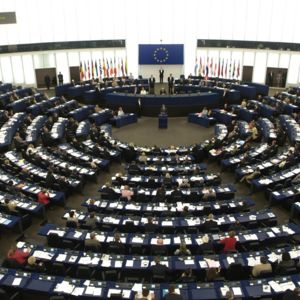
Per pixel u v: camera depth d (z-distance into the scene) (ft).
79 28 132.26
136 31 136.05
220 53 137.69
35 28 127.75
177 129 99.96
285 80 133.69
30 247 44.11
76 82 128.88
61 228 48.62
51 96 127.54
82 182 66.59
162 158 74.02
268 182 61.41
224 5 129.39
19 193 57.82
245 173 66.33
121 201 56.13
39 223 56.75
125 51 139.13
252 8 126.93
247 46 131.54
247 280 37.91
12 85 126.62
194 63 139.95
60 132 87.25
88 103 116.98
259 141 86.43
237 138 82.64
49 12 127.65
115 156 77.20
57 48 132.26
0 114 93.09
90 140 84.53
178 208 53.67
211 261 41.34
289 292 33.96
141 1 132.16
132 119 104.73
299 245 44.16
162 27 135.54
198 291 36.68
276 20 125.29
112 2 131.44
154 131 98.53
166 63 137.18
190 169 67.87
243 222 50.03
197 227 49.03
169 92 122.93
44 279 38.63
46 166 68.49
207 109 110.32
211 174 66.59
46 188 61.26
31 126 89.56
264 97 109.81
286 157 69.10
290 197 57.11
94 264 41.22
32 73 135.74
